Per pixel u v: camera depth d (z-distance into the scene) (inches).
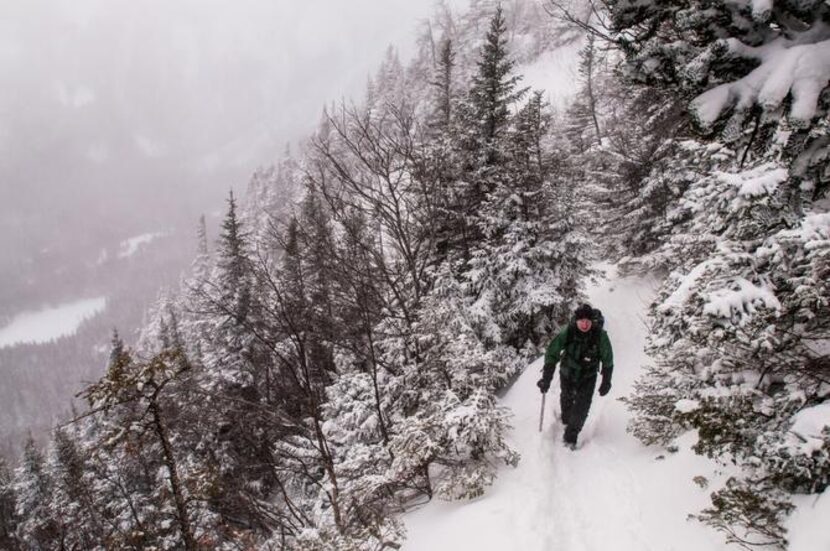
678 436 226.7
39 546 585.0
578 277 487.2
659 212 534.6
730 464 182.5
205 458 389.4
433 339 325.4
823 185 155.9
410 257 451.5
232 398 358.9
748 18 128.0
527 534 192.4
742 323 159.0
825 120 132.9
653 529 179.9
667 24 161.2
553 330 484.7
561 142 1063.0
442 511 241.3
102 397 216.2
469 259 525.3
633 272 577.9
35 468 926.4
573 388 257.1
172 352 225.5
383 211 452.4
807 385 161.8
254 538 318.3
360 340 417.7
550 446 264.7
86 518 449.4
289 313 370.0
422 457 246.1
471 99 532.7
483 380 288.0
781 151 142.6
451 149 511.8
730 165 237.9
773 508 142.8
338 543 229.5
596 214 649.0
